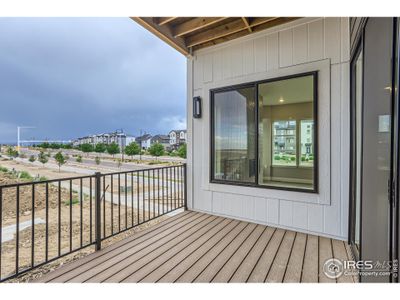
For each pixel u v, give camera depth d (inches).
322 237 111.7
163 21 121.3
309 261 87.1
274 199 127.9
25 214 195.3
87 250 109.3
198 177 158.7
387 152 51.8
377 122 58.5
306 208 117.8
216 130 151.6
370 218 63.3
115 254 93.9
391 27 49.1
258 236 113.4
